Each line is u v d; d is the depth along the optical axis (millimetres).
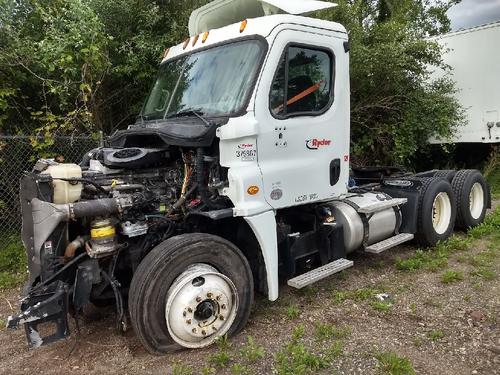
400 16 11930
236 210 3678
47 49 6438
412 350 3482
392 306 4297
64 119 6656
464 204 6578
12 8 6727
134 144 4324
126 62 7633
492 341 3598
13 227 6480
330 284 4855
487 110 10508
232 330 3695
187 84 4438
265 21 3994
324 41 4332
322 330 3766
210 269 3523
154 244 3777
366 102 9586
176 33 7625
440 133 9922
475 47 10523
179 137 3605
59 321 3215
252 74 3826
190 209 3818
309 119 4215
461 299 4414
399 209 5660
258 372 3223
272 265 3871
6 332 4137
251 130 3691
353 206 4902
